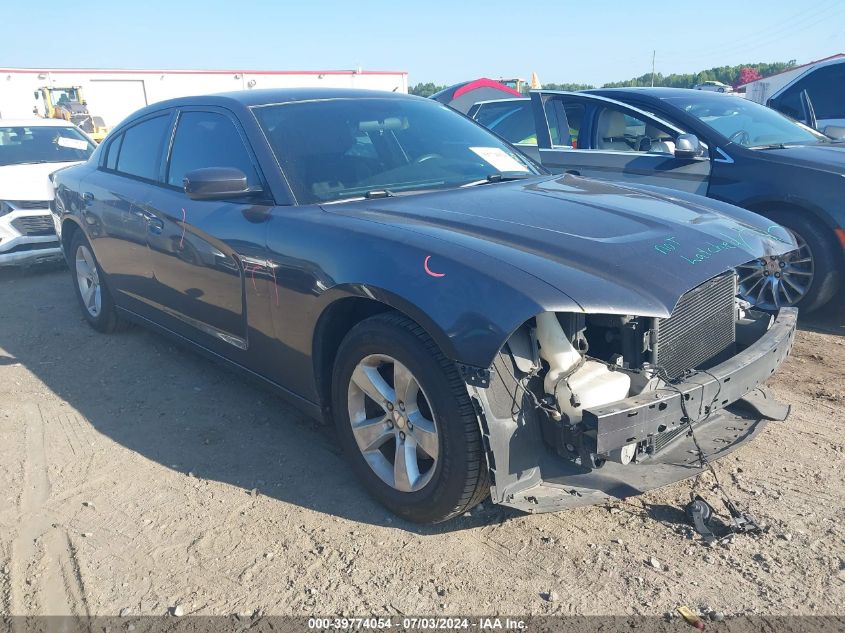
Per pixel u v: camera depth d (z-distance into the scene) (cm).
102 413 404
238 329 358
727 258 287
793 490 305
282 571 266
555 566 263
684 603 242
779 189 514
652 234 289
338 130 375
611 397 255
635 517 291
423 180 364
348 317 307
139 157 457
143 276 440
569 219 300
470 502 268
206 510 306
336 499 311
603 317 269
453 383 254
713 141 560
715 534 276
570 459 256
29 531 295
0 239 718
